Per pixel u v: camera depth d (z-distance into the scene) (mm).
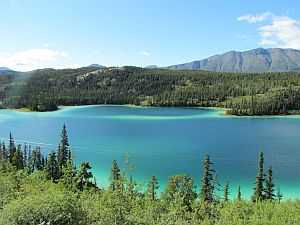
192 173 161875
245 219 48000
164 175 158625
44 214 32969
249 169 169625
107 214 37625
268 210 51875
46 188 51062
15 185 49156
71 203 35438
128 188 49625
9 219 32375
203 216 51969
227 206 56094
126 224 38062
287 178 153750
